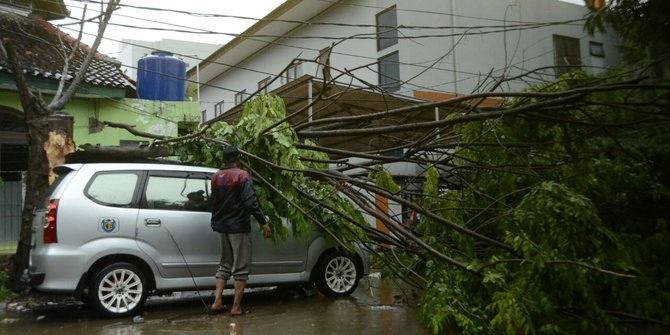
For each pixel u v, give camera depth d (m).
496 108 6.80
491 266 5.26
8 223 9.82
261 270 6.68
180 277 6.19
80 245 5.67
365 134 7.09
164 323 5.60
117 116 12.11
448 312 4.93
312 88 11.51
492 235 6.77
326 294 7.20
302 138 7.76
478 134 7.11
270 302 6.89
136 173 6.20
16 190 9.97
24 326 5.58
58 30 10.99
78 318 5.95
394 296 7.30
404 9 15.63
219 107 26.14
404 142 9.60
